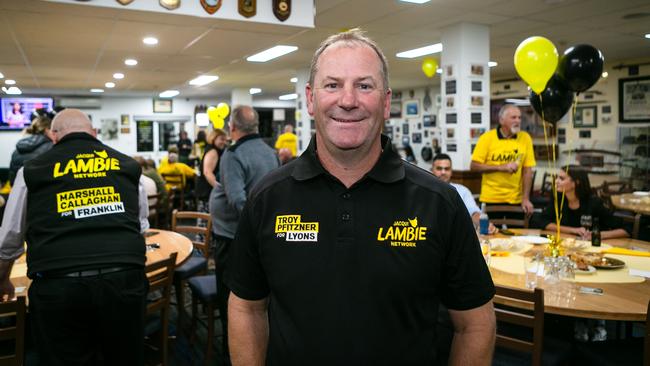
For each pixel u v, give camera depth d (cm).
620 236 329
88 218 193
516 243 292
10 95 1270
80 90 1216
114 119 1462
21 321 187
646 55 828
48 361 187
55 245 186
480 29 601
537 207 712
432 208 103
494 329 109
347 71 101
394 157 110
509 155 438
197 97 1530
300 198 106
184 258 277
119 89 1206
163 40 533
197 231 381
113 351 200
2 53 623
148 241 320
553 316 274
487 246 265
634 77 859
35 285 187
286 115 1686
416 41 695
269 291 119
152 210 540
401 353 99
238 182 292
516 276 238
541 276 237
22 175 195
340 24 583
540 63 291
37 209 190
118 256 192
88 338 195
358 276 100
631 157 852
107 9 382
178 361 306
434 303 105
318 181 106
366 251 100
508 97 1095
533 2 498
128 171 211
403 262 100
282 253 104
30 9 383
